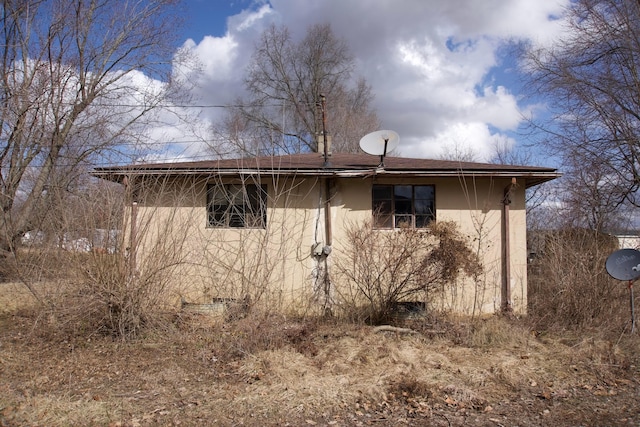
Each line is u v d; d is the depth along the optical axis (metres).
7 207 12.09
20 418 4.64
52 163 10.78
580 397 5.57
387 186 10.05
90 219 7.25
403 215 10.03
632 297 8.27
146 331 7.53
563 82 16.39
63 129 14.74
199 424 4.67
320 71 32.28
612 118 16.00
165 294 7.82
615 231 14.65
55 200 7.77
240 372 6.15
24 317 8.92
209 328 7.94
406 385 5.68
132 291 7.31
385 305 8.84
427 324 8.58
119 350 7.03
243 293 8.37
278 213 9.84
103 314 7.50
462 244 9.09
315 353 6.98
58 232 7.33
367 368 6.37
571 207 15.56
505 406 5.28
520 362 6.68
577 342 7.75
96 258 7.20
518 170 9.51
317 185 9.88
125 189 7.62
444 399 5.43
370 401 5.32
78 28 17.05
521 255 9.91
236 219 9.89
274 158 11.69
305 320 8.77
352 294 9.39
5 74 13.98
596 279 8.80
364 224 9.41
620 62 16.23
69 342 7.37
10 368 6.18
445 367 6.44
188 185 9.59
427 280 8.73
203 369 6.30
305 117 32.31
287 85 32.19
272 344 7.16
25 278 7.92
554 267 9.19
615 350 7.26
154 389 5.58
